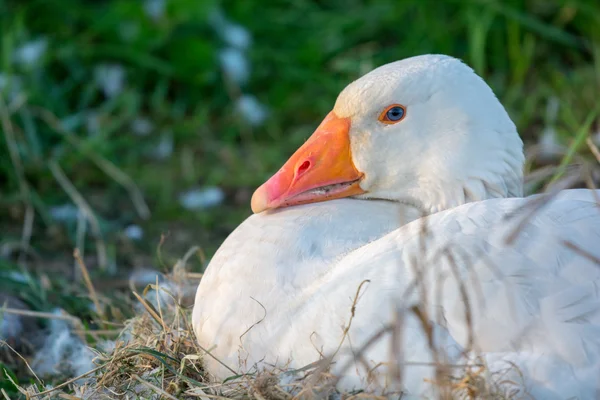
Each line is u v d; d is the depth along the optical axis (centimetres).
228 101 1459
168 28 1466
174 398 722
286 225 759
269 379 689
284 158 1341
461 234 692
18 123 1317
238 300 725
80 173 1309
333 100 1427
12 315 970
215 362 741
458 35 1487
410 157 810
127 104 1412
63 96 1417
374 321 668
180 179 1315
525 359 630
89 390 789
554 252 666
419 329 652
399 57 1452
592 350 623
